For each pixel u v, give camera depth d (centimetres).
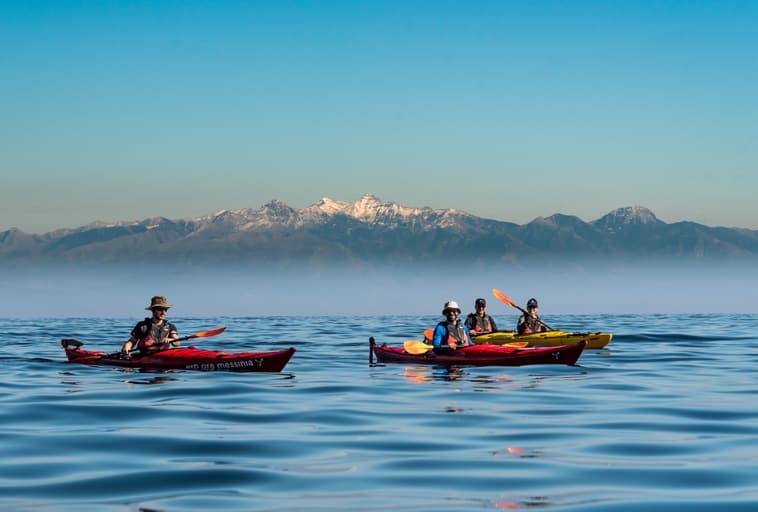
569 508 945
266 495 1005
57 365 2744
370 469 1148
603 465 1173
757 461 1194
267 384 2178
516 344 2820
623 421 1565
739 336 4978
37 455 1235
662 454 1250
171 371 2495
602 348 3447
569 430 1466
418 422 1554
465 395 1953
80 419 1578
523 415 1641
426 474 1119
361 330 6631
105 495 1006
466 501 978
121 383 2188
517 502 973
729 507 943
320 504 964
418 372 2502
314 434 1423
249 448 1295
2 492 1020
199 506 954
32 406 1748
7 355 3438
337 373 2497
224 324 9069
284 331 6388
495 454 1252
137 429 1463
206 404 1791
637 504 959
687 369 2675
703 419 1593
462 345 2725
